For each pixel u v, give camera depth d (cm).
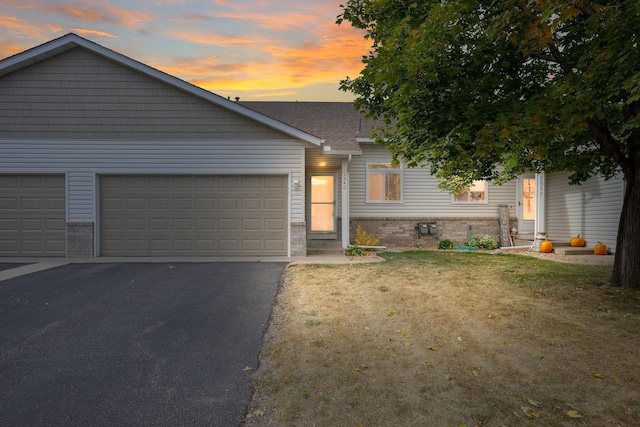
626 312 509
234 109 1055
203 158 1070
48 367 355
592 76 414
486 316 496
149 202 1074
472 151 512
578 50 518
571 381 317
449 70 514
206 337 436
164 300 596
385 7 619
